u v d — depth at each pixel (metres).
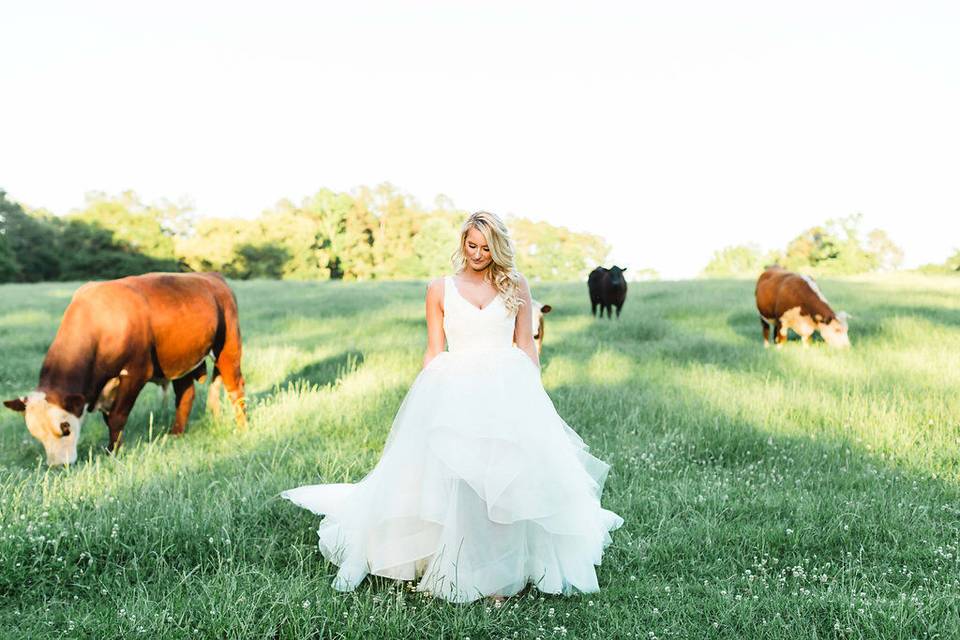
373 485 3.54
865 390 7.75
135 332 6.04
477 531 3.31
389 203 82.25
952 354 9.60
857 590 3.41
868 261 69.12
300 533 4.12
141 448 6.11
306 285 31.56
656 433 6.33
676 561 3.81
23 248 59.97
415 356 10.23
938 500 4.68
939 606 3.15
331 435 6.46
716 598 3.33
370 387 8.08
